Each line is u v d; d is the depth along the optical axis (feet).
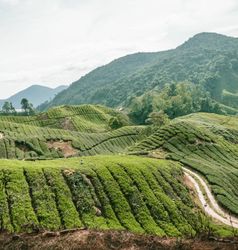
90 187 205.26
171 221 205.67
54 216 174.91
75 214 181.78
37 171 202.18
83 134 539.70
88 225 177.27
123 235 128.16
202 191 263.08
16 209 170.91
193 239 122.62
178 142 361.30
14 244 126.41
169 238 129.18
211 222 216.54
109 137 532.32
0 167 198.08
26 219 166.09
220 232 194.80
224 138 459.32
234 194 272.72
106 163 236.84
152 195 217.15
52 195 188.96
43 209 176.76
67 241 124.57
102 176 217.36
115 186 213.25
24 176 195.62
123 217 195.11
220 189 264.11
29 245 125.08
